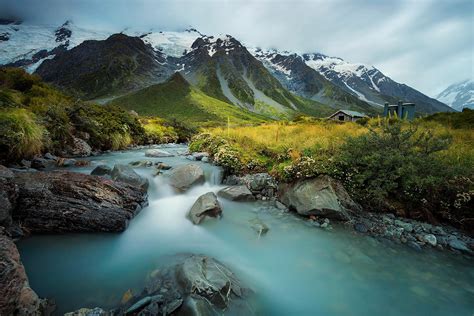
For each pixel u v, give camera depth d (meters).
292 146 11.09
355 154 8.41
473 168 7.59
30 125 11.56
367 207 8.00
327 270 5.50
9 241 4.09
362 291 4.88
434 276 5.29
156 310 3.71
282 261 5.81
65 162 11.84
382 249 6.24
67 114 17.11
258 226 7.10
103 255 5.57
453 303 4.55
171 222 7.41
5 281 3.30
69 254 5.46
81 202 6.27
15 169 9.77
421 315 4.30
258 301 4.44
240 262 5.71
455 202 7.09
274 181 9.63
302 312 4.39
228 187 9.75
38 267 4.96
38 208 5.89
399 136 8.38
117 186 7.34
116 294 4.30
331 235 6.86
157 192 9.28
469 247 6.25
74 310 3.90
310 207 7.66
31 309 3.46
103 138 19.16
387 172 7.72
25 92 21.44
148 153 16.25
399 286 5.00
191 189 9.73
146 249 5.97
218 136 15.79
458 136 12.90
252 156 11.56
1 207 5.16
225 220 7.59
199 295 3.89
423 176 7.38
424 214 7.46
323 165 8.45
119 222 6.39
